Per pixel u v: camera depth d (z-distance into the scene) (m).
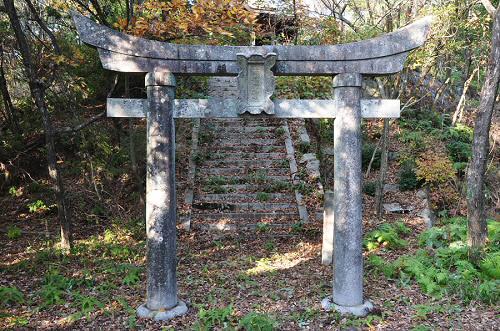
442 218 11.13
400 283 6.87
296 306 6.13
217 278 7.46
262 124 14.70
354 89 5.75
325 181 12.38
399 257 7.79
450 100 17.30
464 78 16.19
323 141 14.29
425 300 6.22
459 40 12.77
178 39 9.42
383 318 5.64
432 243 8.56
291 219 10.76
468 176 7.64
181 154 13.00
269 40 15.52
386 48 5.77
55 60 8.95
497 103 14.98
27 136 12.59
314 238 10.01
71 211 11.02
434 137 13.79
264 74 5.69
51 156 8.77
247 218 10.81
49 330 5.45
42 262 8.18
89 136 12.48
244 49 5.80
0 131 12.20
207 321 5.56
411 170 12.46
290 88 14.56
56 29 12.55
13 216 10.81
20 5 12.16
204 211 11.02
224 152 13.16
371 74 5.85
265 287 7.00
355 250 5.79
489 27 12.92
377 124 15.33
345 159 5.75
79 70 12.37
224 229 10.48
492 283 6.28
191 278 7.47
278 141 13.70
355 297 5.81
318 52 5.77
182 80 14.27
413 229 10.23
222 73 5.82
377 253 8.55
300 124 14.75
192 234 10.18
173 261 5.82
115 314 5.90
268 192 11.69
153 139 5.64
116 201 11.23
